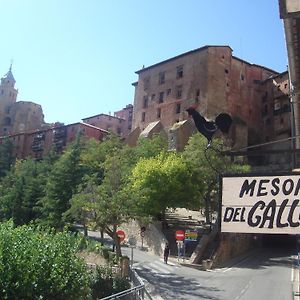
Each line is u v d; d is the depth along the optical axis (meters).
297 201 3.86
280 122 76.00
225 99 74.00
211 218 50.25
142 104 83.31
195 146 48.06
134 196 32.91
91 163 53.53
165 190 43.06
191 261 36.19
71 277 14.00
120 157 42.75
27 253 12.77
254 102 79.62
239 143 69.75
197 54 75.75
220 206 4.11
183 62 77.75
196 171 45.78
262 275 30.72
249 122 77.69
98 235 50.25
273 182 4.00
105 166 38.34
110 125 103.88
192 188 44.47
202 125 4.38
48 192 46.69
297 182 3.92
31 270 12.52
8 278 11.95
